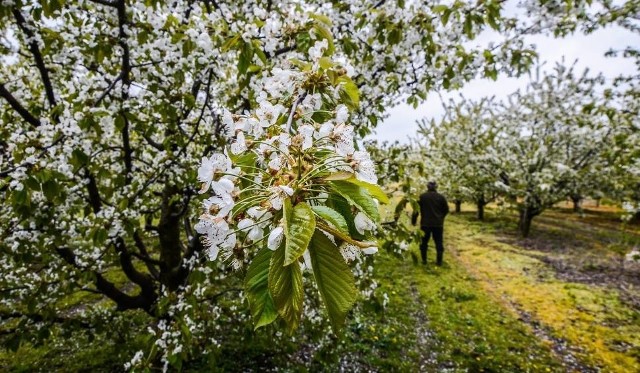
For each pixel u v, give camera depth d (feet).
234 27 7.98
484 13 8.64
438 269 27.30
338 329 2.01
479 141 45.52
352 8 10.34
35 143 8.20
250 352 15.38
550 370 15.19
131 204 11.18
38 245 10.44
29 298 10.68
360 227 2.65
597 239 37.81
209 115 12.50
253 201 2.52
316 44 4.90
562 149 37.55
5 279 11.15
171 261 14.12
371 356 15.71
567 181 36.63
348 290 2.04
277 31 7.23
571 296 22.31
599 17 10.57
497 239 38.01
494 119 45.06
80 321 12.50
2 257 10.77
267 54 9.19
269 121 3.75
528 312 20.35
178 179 11.57
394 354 16.06
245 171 3.12
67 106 8.69
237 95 11.14
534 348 16.83
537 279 25.25
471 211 62.69
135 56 9.92
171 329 10.18
